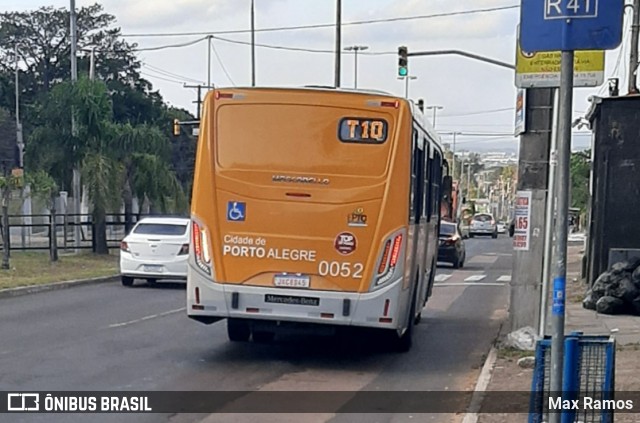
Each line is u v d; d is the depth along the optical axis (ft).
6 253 81.20
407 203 39.32
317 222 39.19
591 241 81.35
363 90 39.68
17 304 61.31
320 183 39.27
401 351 45.60
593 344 23.15
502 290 84.69
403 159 39.22
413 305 45.42
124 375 36.94
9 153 225.76
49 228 95.61
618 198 72.49
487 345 48.80
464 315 64.39
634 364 39.34
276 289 39.32
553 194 41.50
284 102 39.60
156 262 75.51
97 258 97.86
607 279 62.08
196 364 40.29
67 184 106.22
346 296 39.06
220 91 40.04
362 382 37.78
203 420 29.94
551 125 43.57
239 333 46.24
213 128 39.99
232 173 39.65
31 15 282.56
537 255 44.34
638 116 72.02
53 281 73.87
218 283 39.60
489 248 176.76
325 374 39.29
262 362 41.42
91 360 39.99
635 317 59.21
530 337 43.96
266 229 39.34
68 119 102.58
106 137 104.17
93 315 56.18
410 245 40.78
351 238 39.11
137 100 238.07
